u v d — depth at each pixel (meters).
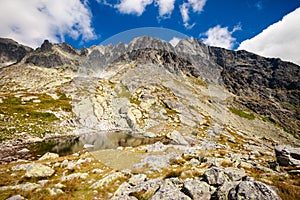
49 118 49.34
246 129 86.75
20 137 36.91
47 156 23.72
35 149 30.72
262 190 5.27
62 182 11.66
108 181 9.80
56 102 62.03
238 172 7.71
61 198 9.20
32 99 63.03
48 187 11.00
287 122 138.00
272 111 147.62
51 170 14.73
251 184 5.51
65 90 73.88
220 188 6.08
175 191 6.10
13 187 11.57
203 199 6.00
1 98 61.53
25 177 13.82
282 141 89.12
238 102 152.12
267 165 15.69
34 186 11.55
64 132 43.75
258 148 35.22
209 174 7.31
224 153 18.50
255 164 14.96
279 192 6.81
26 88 125.12
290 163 14.93
